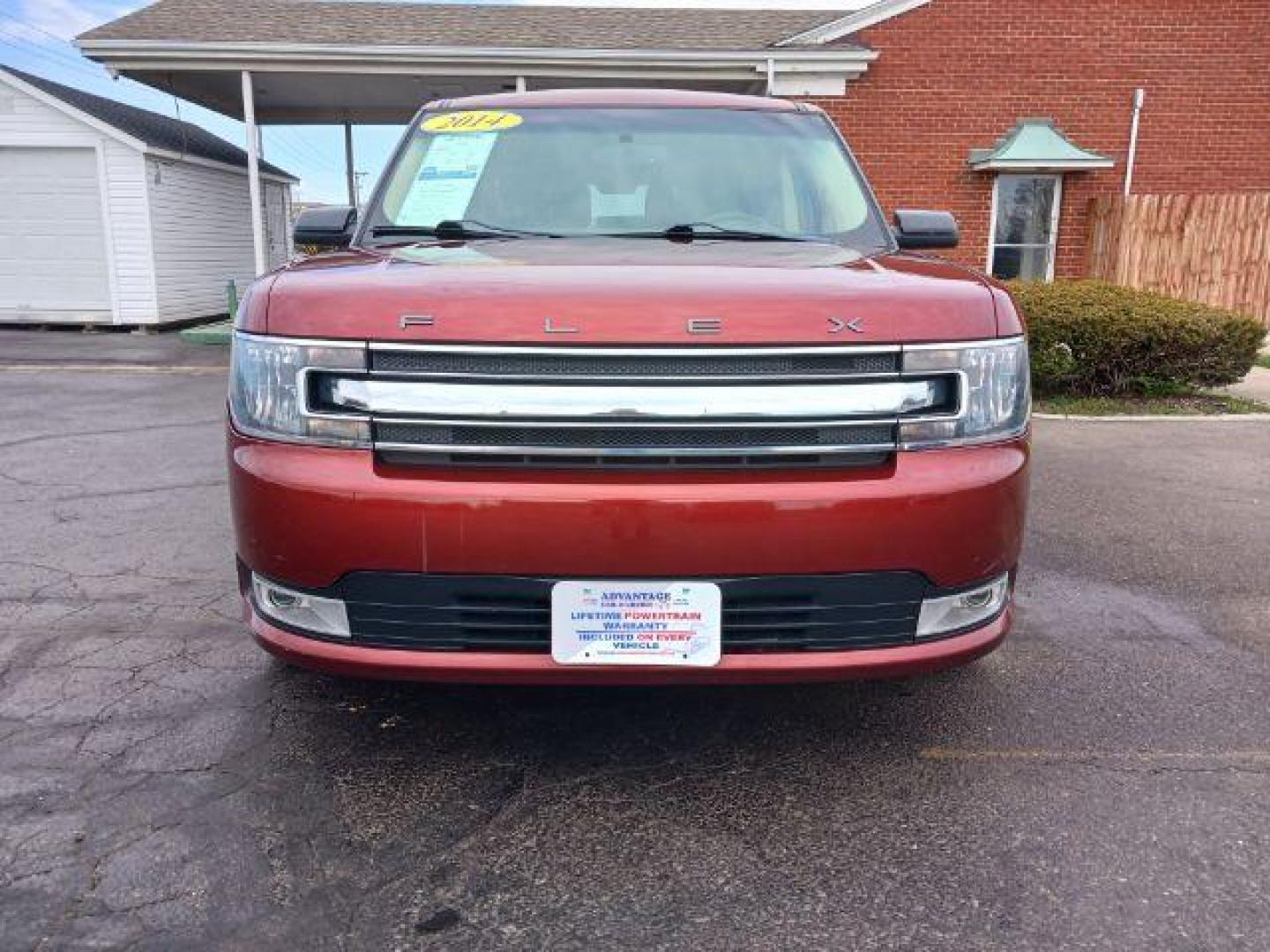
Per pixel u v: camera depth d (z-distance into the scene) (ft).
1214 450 23.16
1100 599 13.67
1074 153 41.27
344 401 7.82
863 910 7.25
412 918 7.11
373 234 11.03
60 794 8.56
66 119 49.88
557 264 8.81
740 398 7.63
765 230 11.28
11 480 19.88
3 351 42.70
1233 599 13.67
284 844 7.93
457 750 9.50
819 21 47.52
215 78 46.19
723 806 8.62
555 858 7.85
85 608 12.99
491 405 7.61
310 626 8.25
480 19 48.16
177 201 54.34
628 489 7.62
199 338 46.65
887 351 7.85
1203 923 7.11
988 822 8.36
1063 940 6.93
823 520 7.72
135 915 7.05
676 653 7.85
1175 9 41.75
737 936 6.97
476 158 12.04
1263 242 40.27
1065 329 28.43
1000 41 41.78
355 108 55.93
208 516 17.37
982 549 8.18
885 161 42.60
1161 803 8.64
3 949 6.66
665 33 45.57
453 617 7.91
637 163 12.01
